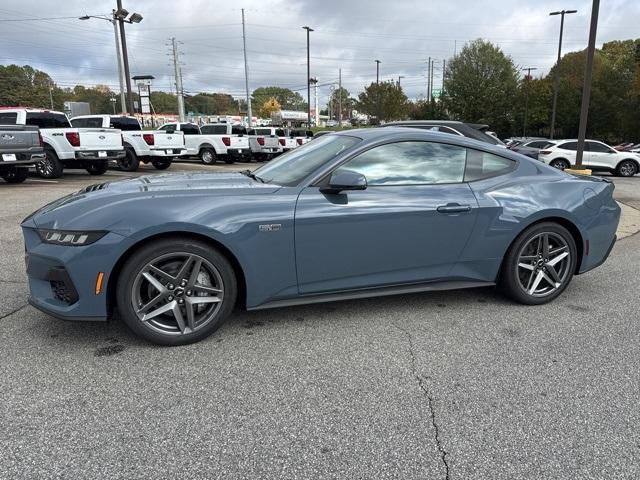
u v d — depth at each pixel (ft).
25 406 8.43
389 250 11.70
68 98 338.75
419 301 13.76
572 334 11.66
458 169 12.57
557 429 7.97
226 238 10.33
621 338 11.46
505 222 12.50
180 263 10.41
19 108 44.57
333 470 7.00
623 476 6.92
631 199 37.96
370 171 11.73
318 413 8.37
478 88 169.89
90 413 8.27
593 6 34.50
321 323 12.16
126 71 80.84
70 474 6.84
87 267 9.78
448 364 10.14
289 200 10.91
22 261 17.15
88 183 40.40
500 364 10.15
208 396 8.84
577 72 172.14
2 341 10.87
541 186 13.11
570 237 13.32
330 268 11.36
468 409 8.52
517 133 175.32
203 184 11.80
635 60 182.80
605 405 8.66
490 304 13.58
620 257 18.89
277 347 10.82
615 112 150.00
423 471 7.00
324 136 14.33
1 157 35.81
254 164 74.28
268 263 10.84
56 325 11.73
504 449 7.48
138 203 10.23
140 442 7.55
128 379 9.36
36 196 31.96
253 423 8.07
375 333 11.62
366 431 7.89
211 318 10.78
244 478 6.83
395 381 9.44
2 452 7.27
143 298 10.44
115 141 46.19
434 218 11.85
